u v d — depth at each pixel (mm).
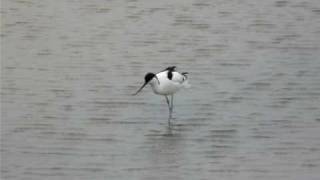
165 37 23203
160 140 16547
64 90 19312
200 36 23281
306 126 17172
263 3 26125
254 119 17547
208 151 16016
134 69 20781
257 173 15008
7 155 15828
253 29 23906
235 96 18828
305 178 14750
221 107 18219
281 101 18516
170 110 17688
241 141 16484
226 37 23234
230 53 21906
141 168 15250
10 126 17203
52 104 18438
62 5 25828
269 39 23062
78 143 16422
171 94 17656
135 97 18875
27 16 24812
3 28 23875
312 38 23109
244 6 25859
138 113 17953
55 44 22672
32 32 23594
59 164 15438
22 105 18375
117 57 21656
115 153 15945
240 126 17188
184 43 22734
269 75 20203
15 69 20688
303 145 16250
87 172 15102
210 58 21547
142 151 16031
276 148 16125
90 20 24547
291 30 23766
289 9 25562
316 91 19078
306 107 18156
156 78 17406
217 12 25297
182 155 15844
